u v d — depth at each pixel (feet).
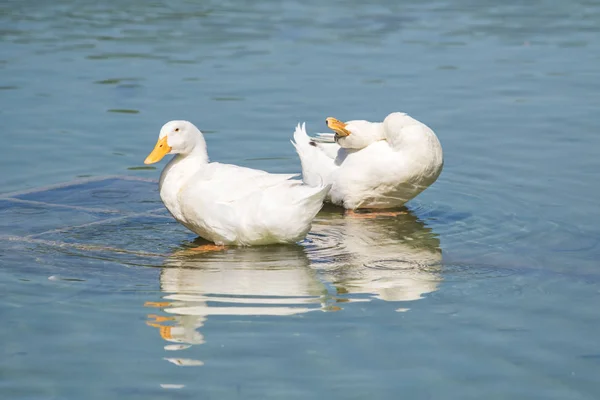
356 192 45.27
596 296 33.14
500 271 36.01
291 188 37.88
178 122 39.60
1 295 32.76
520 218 43.14
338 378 26.55
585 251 38.34
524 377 26.71
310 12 91.09
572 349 28.55
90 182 48.39
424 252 38.58
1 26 83.76
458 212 44.50
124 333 29.63
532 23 86.38
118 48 76.28
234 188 38.09
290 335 29.43
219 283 34.35
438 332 29.81
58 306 31.81
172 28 83.92
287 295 33.09
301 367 27.17
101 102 61.46
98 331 29.76
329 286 34.14
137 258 37.29
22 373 26.89
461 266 36.63
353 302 32.48
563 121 57.82
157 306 31.89
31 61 71.46
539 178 48.62
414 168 43.80
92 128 56.44
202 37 80.53
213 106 61.00
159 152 39.19
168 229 41.45
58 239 39.42
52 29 82.99
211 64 71.51
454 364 27.48
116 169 50.49
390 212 45.39
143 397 25.53
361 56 74.18
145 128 56.65
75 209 43.98
